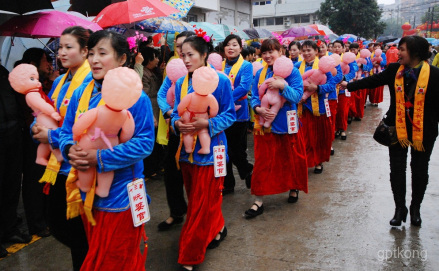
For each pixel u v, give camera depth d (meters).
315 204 4.34
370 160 6.09
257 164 4.04
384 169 5.58
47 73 3.80
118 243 2.12
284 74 3.73
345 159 6.21
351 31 30.42
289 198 4.43
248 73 4.45
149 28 6.36
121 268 2.16
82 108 2.12
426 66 3.37
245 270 3.02
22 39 5.94
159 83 5.39
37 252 3.45
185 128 2.86
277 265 3.08
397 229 3.65
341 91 7.14
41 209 3.71
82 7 5.64
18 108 3.50
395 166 3.68
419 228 3.67
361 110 9.27
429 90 3.36
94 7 5.61
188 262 2.92
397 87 3.50
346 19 29.91
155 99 5.24
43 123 2.50
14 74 2.54
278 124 3.98
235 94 4.37
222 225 3.37
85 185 2.06
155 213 4.20
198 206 2.92
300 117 5.09
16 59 5.83
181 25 6.52
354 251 3.26
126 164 2.04
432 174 5.33
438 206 4.18
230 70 4.54
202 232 2.91
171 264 3.14
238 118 4.50
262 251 3.31
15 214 3.56
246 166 4.71
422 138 3.45
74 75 2.47
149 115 2.15
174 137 3.41
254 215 4.03
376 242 3.41
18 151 3.44
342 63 6.71
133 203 2.13
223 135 3.11
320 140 5.35
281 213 4.12
